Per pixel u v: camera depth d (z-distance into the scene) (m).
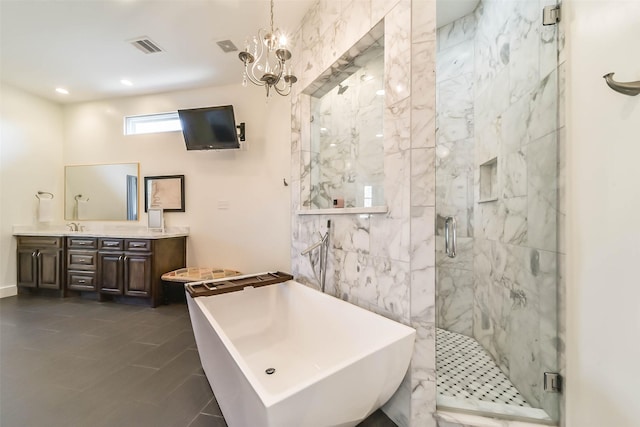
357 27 1.73
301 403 0.86
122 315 2.83
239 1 2.12
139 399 1.51
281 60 1.59
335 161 2.40
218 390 1.32
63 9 2.15
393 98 1.45
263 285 2.14
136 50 2.73
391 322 1.34
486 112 1.97
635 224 0.82
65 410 1.42
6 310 2.96
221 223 3.52
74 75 3.21
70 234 3.33
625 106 0.85
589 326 1.01
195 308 1.75
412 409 1.29
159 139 3.69
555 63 1.21
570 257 1.11
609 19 0.90
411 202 1.34
